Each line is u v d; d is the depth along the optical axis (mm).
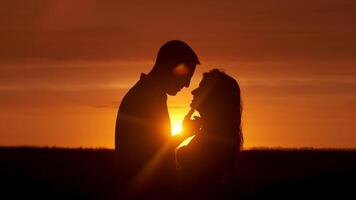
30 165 29203
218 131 11086
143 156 10758
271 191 21109
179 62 10781
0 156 35906
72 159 34406
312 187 22234
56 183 22234
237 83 11266
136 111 10758
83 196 19719
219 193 11062
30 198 19406
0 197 19422
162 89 10852
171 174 10852
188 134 11055
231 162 11102
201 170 11031
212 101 11125
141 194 10766
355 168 29344
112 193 20125
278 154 37125
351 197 20219
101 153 39906
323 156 36656
